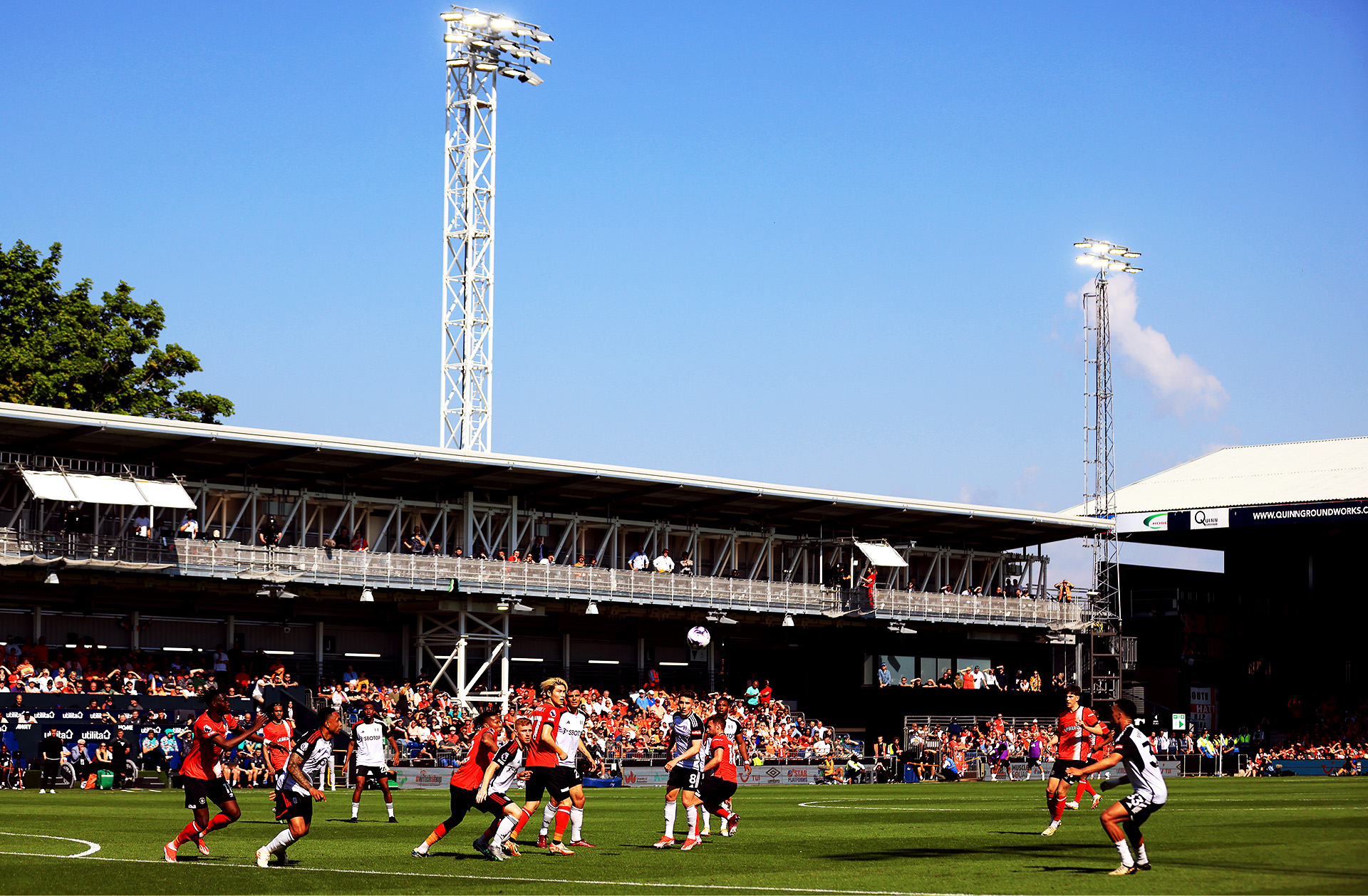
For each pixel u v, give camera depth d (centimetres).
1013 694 7256
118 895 1507
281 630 5859
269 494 5625
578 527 6488
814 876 1766
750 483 6359
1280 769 6919
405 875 1722
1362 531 8962
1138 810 1802
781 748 5897
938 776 5972
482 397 7175
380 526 5972
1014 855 2075
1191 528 8894
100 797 3491
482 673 5953
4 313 6394
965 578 7644
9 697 4138
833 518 7081
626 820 2886
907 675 7331
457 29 7331
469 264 7219
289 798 1792
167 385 6800
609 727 5391
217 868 1770
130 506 5297
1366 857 2044
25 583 5153
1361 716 8525
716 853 2106
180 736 4178
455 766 4525
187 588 5303
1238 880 1731
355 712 4781
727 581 6500
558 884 1648
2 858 1858
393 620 6078
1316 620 9075
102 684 4688
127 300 6712
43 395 6159
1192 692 8619
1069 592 7756
